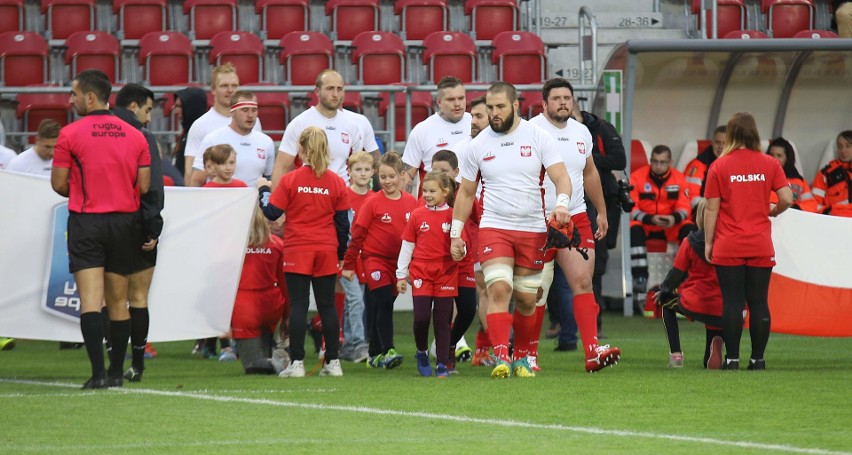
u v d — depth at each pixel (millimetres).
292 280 26141
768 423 18766
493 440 17078
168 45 53562
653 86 45375
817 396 22125
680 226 44531
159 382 25109
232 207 27734
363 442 16906
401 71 53094
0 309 27062
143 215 23500
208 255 27812
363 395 22484
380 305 28188
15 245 27141
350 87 42406
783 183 26984
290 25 56781
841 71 44875
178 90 39281
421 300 25953
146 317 25062
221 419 19219
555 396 22172
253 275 27328
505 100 24750
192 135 34031
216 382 25078
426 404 21109
